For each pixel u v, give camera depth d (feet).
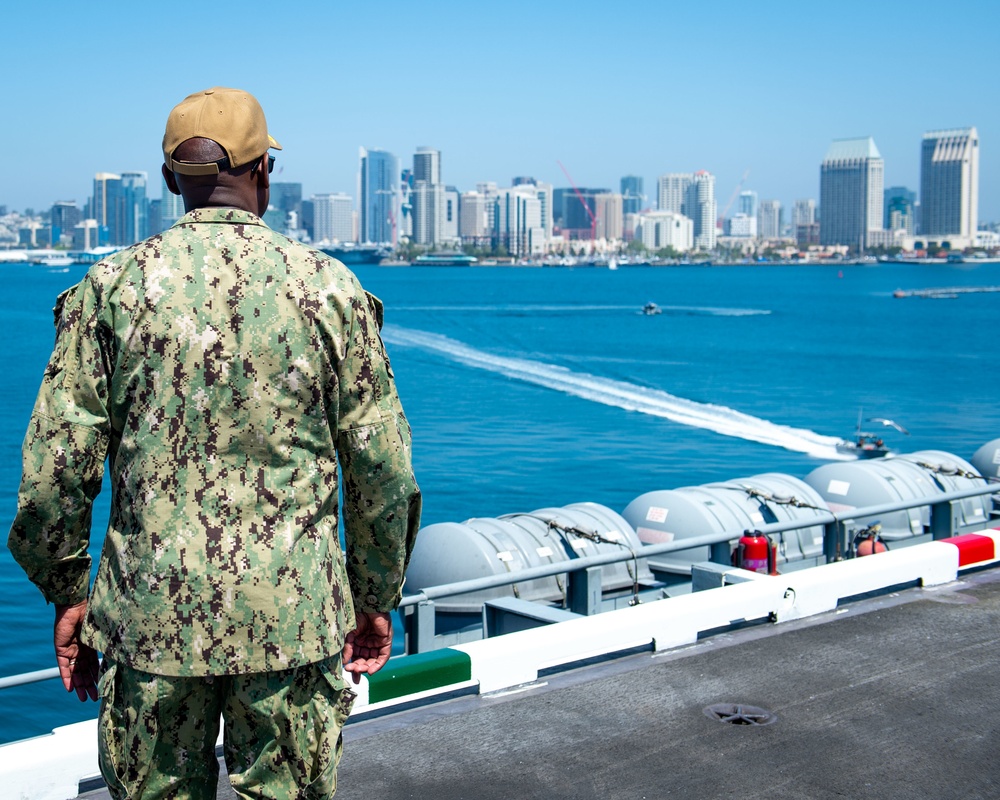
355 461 7.70
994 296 455.22
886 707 15.69
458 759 13.80
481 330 250.37
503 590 25.05
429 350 197.98
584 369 168.55
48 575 7.48
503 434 103.50
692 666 17.44
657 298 433.07
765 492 31.55
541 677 16.96
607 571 27.30
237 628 7.15
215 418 7.26
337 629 7.54
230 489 7.27
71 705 37.32
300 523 7.41
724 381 154.20
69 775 12.84
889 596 21.83
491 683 16.25
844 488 34.17
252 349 7.29
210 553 7.16
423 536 26.53
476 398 131.44
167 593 7.13
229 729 7.47
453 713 15.37
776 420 116.16
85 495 7.33
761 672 17.16
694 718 15.21
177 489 7.23
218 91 7.88
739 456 93.15
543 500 75.20
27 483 7.13
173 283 7.31
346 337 7.57
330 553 7.61
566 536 26.89
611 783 13.11
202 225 7.58
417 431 104.99
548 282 640.17
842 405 128.88
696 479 82.74
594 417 116.16
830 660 17.76
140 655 7.16
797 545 30.42
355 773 13.37
